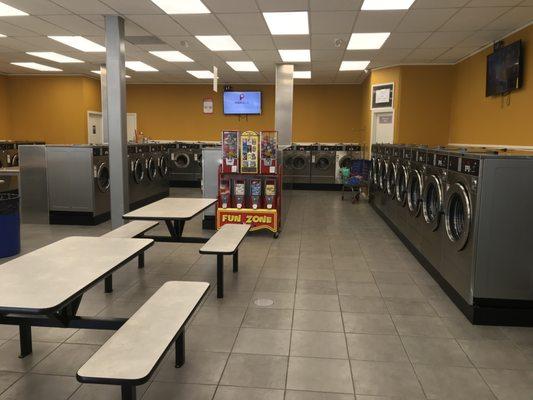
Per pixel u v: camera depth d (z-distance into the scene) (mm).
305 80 11695
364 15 5457
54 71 10977
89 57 8812
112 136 5914
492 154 3256
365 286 3980
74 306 2504
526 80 5715
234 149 5812
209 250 3564
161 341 1936
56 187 6512
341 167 11156
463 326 3158
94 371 1679
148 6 5215
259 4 5047
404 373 2520
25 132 11891
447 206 3748
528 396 2307
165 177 9781
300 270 4441
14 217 4852
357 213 7863
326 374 2500
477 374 2518
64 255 2658
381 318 3283
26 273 2303
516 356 2732
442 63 8797
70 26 6227
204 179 6410
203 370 2529
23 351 2645
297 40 6910
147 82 12578
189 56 8398
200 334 2986
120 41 5723
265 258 4863
